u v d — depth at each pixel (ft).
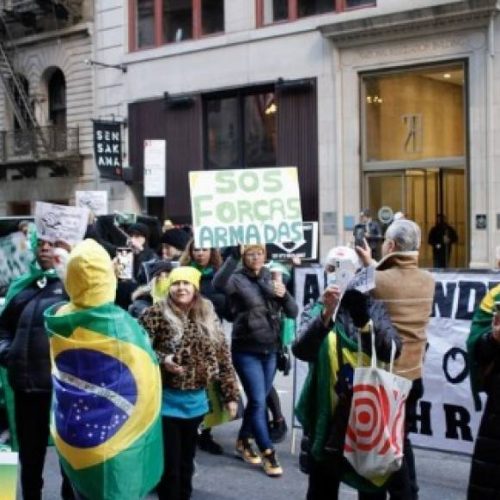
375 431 13.67
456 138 58.65
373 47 61.67
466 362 20.17
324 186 64.39
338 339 14.42
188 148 72.43
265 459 21.18
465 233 58.59
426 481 20.36
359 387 13.79
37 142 84.53
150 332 16.79
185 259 23.43
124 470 13.33
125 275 22.68
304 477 21.04
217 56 70.33
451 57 57.98
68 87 83.10
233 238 23.66
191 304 17.37
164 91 73.82
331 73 63.72
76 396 13.43
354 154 63.16
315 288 23.08
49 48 84.74
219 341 17.57
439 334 20.58
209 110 71.97
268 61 67.21
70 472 13.62
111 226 31.50
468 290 20.26
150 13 75.77
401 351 15.30
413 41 59.67
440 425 20.59
